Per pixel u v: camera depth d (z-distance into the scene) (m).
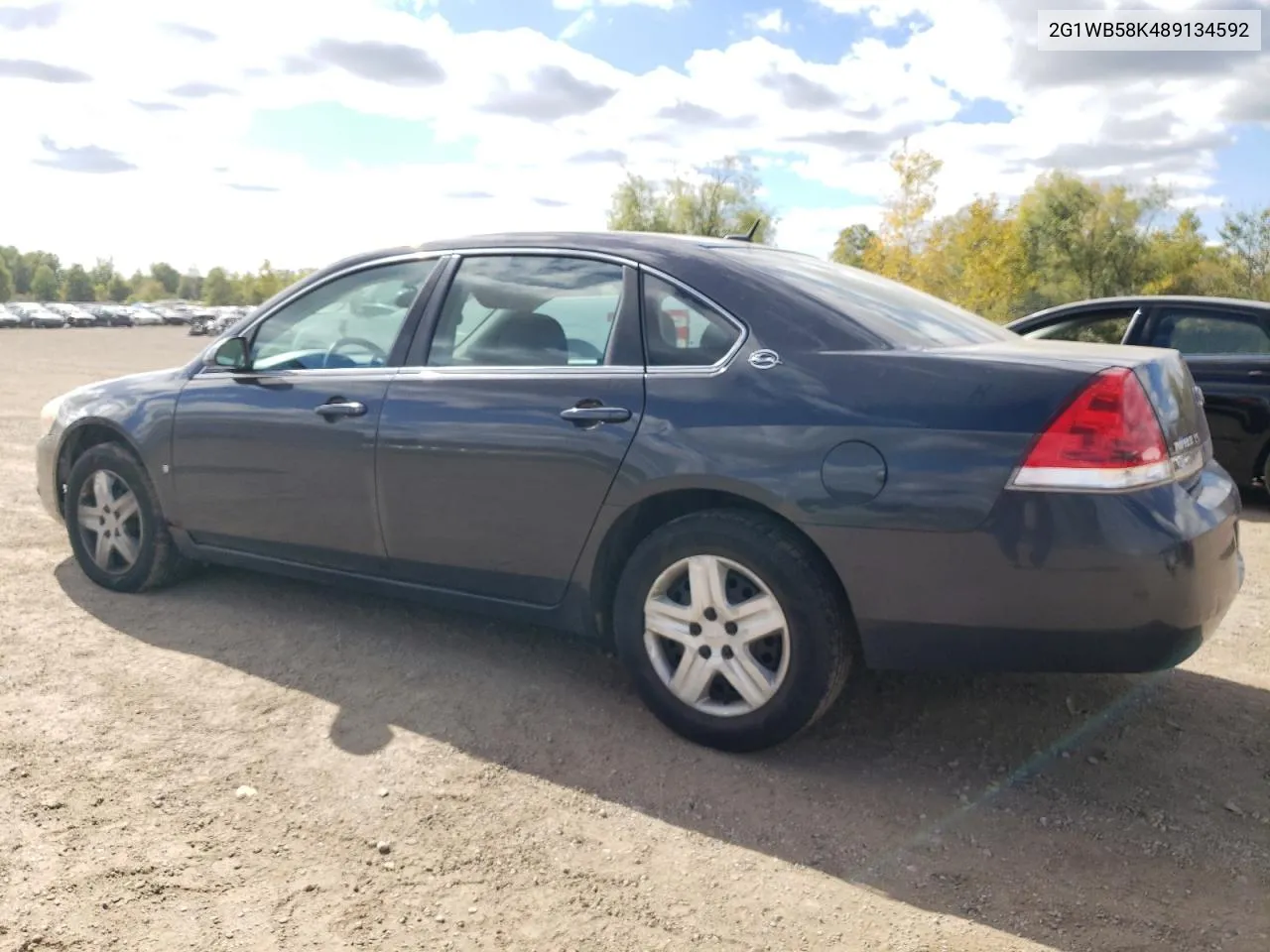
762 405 3.20
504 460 3.62
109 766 3.19
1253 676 4.09
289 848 2.78
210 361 4.57
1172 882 2.69
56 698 3.67
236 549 4.48
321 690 3.80
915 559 2.97
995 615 2.93
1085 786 3.19
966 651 3.00
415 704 3.70
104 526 4.84
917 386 3.03
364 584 4.14
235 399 4.35
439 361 3.92
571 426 3.49
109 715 3.54
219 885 2.60
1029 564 2.86
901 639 3.06
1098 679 4.00
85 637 4.28
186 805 2.97
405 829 2.89
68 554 5.49
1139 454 2.85
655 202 55.53
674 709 3.42
